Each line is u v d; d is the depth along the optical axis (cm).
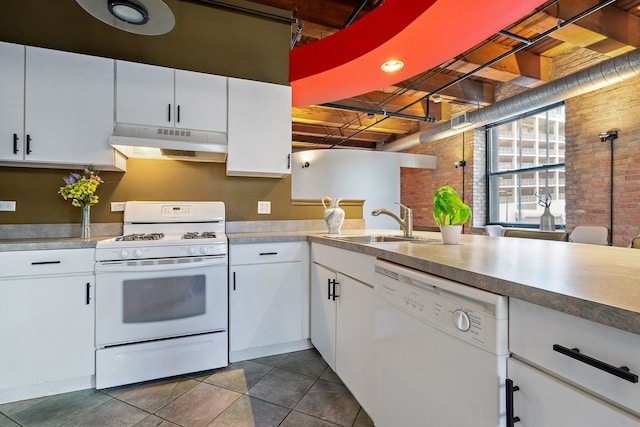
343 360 174
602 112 400
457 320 86
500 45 400
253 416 157
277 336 224
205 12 261
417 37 212
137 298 186
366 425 150
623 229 378
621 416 53
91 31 231
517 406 72
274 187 282
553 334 65
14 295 167
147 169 245
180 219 238
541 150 516
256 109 244
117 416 157
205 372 201
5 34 214
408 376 109
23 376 168
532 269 88
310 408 163
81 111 200
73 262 176
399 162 652
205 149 219
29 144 189
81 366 177
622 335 54
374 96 520
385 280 125
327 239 196
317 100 326
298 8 301
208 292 201
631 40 330
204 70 258
